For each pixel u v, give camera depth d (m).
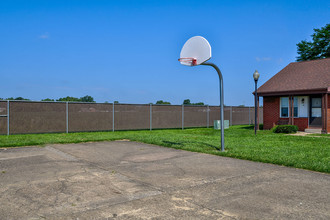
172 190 5.09
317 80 16.81
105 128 17.84
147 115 19.80
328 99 16.27
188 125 22.11
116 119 18.36
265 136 13.91
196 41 9.24
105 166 7.16
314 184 5.43
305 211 4.08
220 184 5.45
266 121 19.39
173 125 21.16
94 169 6.80
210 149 9.60
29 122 15.21
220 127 9.36
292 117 17.61
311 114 17.25
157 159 8.09
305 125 17.31
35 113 15.38
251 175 6.14
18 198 4.67
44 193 4.93
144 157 8.43
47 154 8.95
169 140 12.22
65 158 8.27
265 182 5.58
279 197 4.68
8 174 6.27
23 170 6.68
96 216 3.92
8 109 14.59
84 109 17.06
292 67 20.17
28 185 5.41
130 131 18.42
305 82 17.25
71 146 10.82
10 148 10.27
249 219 3.82
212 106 23.91
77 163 7.54
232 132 17.44
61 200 4.57
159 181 5.69
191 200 4.55
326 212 4.05
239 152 8.79
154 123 20.14
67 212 4.07
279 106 18.64
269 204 4.36
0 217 3.88
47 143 11.49
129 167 7.03
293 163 7.05
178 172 6.46
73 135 14.73
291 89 17.19
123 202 4.47
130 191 5.04
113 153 9.16
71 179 5.85
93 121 17.39
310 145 10.37
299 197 4.68
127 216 3.92
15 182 5.62
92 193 4.93
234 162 7.58
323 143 10.97
